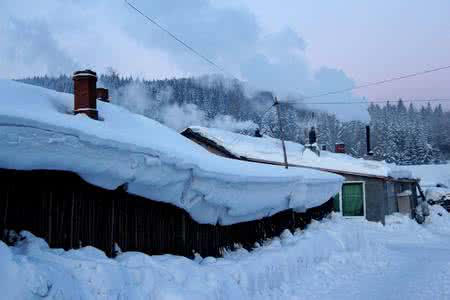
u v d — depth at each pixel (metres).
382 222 23.50
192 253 7.95
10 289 3.68
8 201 4.89
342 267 11.39
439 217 26.86
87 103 8.84
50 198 5.34
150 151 6.12
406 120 99.50
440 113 131.50
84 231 5.75
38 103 8.23
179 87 99.38
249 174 8.77
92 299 4.50
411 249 15.92
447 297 8.46
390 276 10.70
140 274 5.46
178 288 5.64
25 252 4.62
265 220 11.13
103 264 4.97
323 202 15.47
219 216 8.57
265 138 31.27
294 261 9.86
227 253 9.05
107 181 5.86
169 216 7.42
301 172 13.43
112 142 5.51
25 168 4.86
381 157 84.44
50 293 3.97
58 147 4.98
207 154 10.55
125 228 6.45
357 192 24.30
